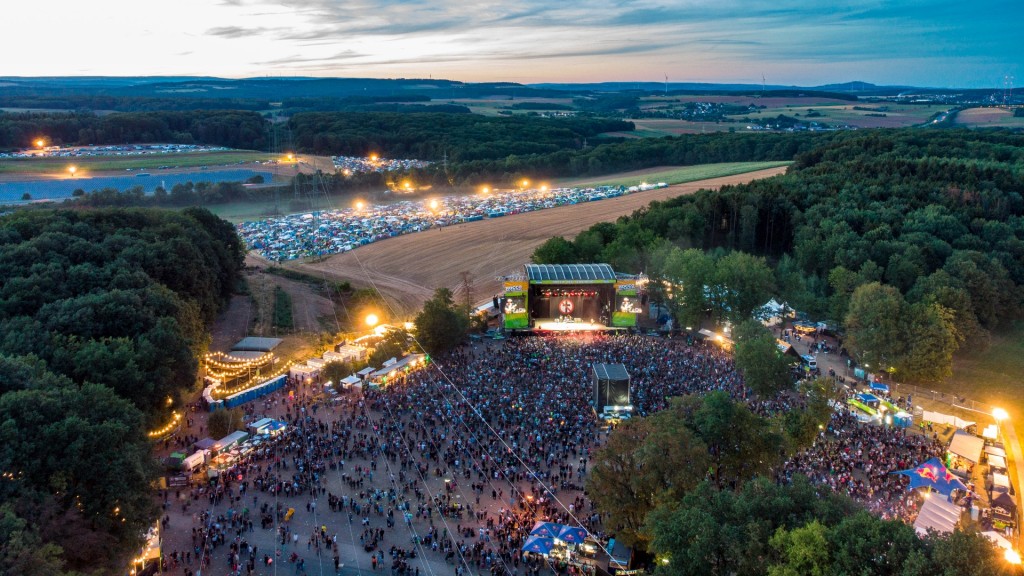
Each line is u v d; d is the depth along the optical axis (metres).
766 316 113.94
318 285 145.00
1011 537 58.75
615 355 103.69
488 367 98.69
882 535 38.25
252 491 65.81
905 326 95.19
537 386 91.00
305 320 123.25
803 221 156.50
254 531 59.41
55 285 87.75
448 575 54.09
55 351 69.06
